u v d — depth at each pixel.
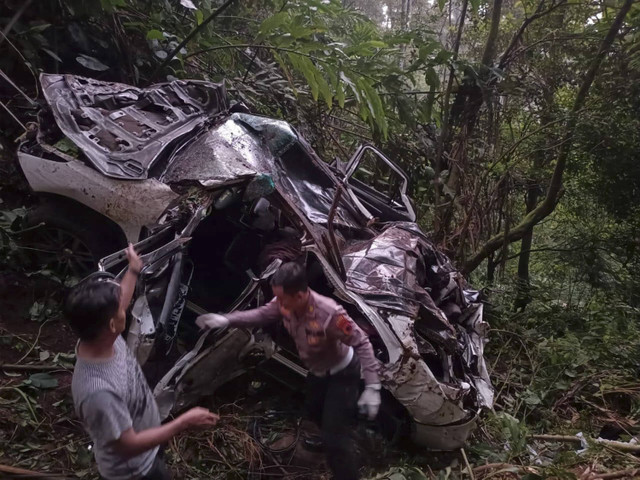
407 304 3.54
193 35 6.00
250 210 3.94
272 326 3.38
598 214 7.28
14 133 5.12
